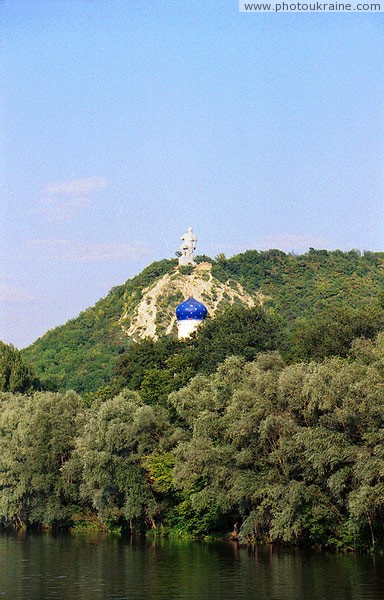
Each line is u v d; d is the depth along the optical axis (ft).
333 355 451.53
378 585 252.42
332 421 307.99
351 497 293.64
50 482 431.84
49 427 442.50
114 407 404.36
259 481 327.06
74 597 252.21
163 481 378.94
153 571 288.51
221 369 378.53
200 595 247.50
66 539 395.96
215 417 354.33
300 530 317.01
